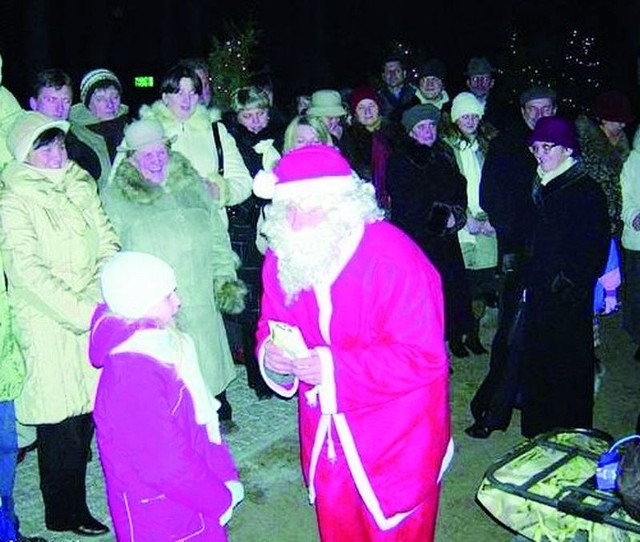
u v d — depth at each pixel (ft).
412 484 8.58
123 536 8.32
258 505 12.35
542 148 12.32
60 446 11.12
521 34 38.37
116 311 8.04
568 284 12.44
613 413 15.19
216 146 14.44
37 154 10.59
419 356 8.19
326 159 8.23
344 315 8.31
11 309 10.18
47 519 11.46
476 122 17.54
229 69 23.65
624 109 16.83
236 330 17.49
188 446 7.97
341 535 9.19
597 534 8.73
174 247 12.40
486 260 18.03
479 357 18.06
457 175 16.55
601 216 12.27
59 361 10.75
